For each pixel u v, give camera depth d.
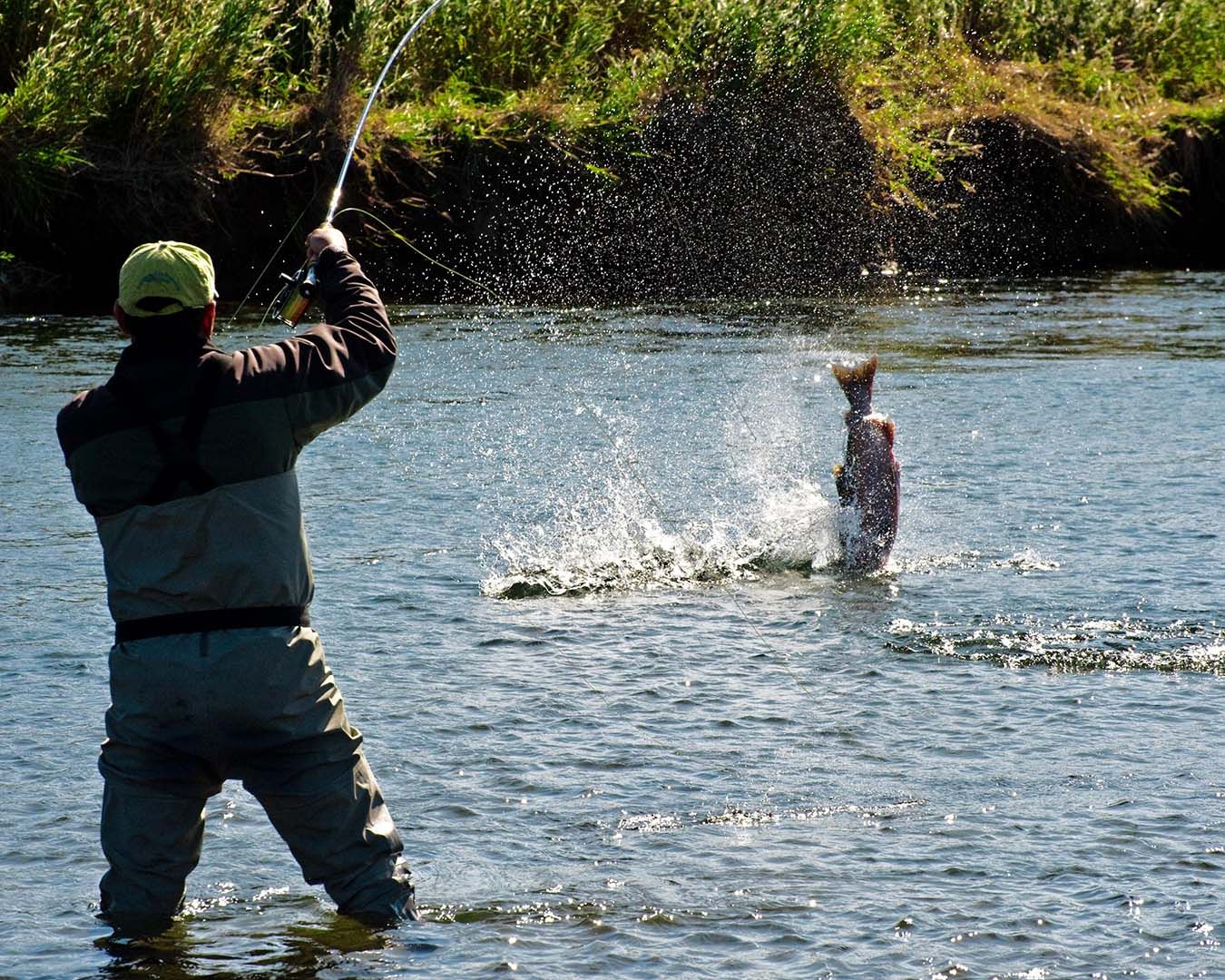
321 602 11.77
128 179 34.78
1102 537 13.85
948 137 45.69
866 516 12.88
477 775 8.24
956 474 16.84
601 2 43.72
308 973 6.02
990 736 8.83
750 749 8.64
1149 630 10.98
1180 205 49.59
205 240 36.41
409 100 40.09
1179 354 26.83
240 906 6.66
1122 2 55.72
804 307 35.72
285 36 39.12
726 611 11.66
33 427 19.12
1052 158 46.84
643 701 9.48
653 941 6.32
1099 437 18.97
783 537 13.16
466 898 6.74
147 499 6.02
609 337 29.77
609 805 7.83
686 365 25.91
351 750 6.36
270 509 6.12
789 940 6.33
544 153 39.56
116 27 34.47
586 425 20.30
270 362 6.16
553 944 6.30
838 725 9.03
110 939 6.29
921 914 6.57
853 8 44.25
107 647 10.56
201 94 35.19
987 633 10.92
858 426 13.00
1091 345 28.31
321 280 6.84
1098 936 6.34
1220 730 8.87
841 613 11.54
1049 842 7.31
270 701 6.07
